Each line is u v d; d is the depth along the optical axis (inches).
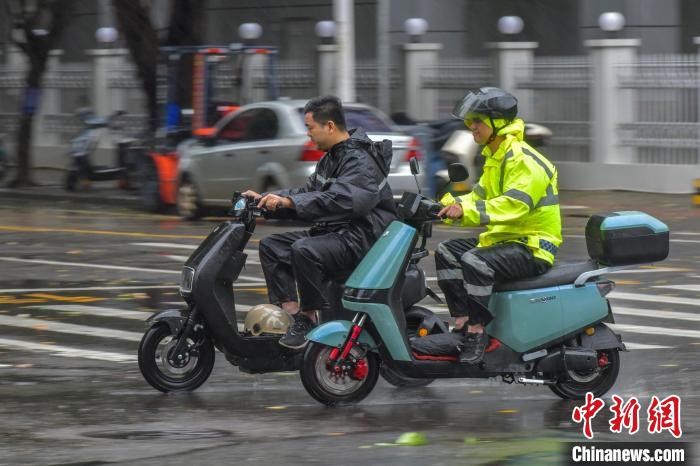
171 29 2306.8
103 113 2992.1
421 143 1925.4
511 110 698.2
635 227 709.9
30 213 2103.8
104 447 608.7
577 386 730.8
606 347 723.4
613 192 2257.6
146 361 746.2
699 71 2178.9
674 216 1868.8
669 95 2222.0
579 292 717.3
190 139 2039.9
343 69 2171.5
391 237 706.2
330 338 698.2
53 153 3105.3
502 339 711.1
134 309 1095.0
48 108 3132.4
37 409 708.7
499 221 688.4
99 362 859.4
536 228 708.0
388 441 618.8
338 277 727.7
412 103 2586.1
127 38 2283.5
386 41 2517.2
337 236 719.1
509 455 585.3
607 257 711.1
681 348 898.7
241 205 737.0
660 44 2915.8
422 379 765.9
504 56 2429.9
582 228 1736.0
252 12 3230.8
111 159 2632.9
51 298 1160.8
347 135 734.5
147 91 2292.1
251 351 737.6
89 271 1352.1
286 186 1745.8
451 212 687.7
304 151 1721.2
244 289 1203.9
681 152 2213.3
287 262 745.0
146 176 2094.0
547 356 714.2
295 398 740.0
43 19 2763.3
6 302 1138.0
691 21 2974.9
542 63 2386.8
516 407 711.7
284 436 632.4
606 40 2281.0
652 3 2898.6
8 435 639.1
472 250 703.1
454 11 3009.4
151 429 652.7
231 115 1860.2
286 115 1765.5
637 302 1112.8
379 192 720.3
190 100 2150.6
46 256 1483.8
